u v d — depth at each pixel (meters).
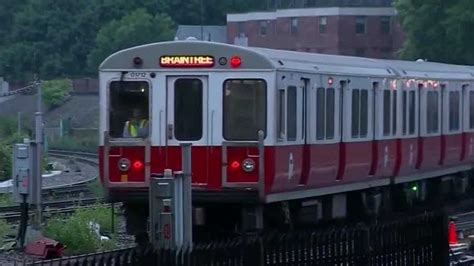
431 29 155.75
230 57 47.81
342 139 55.97
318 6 192.88
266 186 47.66
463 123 77.00
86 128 175.75
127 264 34.25
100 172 48.94
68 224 52.47
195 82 48.12
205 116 48.03
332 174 55.00
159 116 48.34
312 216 54.72
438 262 48.88
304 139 51.44
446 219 49.31
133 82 48.59
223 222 50.25
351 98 56.97
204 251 35.56
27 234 52.41
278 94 48.06
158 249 34.12
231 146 47.81
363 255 43.34
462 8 151.75
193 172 48.09
